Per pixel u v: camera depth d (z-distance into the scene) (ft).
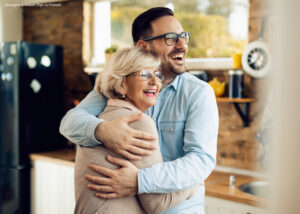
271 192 0.64
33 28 11.69
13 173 9.34
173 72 3.80
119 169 2.82
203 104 3.49
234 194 5.87
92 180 2.89
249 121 7.49
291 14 0.60
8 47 9.43
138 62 3.14
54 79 10.39
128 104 3.23
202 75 7.95
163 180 2.83
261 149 5.82
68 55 10.83
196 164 3.10
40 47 9.89
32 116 9.64
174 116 3.67
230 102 7.63
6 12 11.34
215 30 8.16
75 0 10.56
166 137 3.70
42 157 9.09
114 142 2.85
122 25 10.02
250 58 6.96
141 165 2.89
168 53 3.83
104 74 3.29
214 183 6.72
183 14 8.49
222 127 8.06
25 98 9.43
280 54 0.62
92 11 10.57
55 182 8.84
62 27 10.95
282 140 0.62
